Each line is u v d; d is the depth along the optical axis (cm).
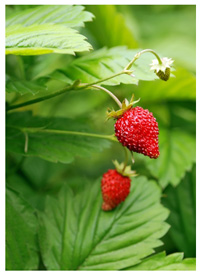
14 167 24
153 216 22
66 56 27
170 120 26
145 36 36
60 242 22
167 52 31
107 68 21
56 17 21
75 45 19
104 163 29
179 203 25
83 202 23
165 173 24
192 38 35
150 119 19
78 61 22
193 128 26
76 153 22
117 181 22
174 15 39
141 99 26
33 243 21
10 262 20
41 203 25
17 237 21
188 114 27
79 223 22
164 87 25
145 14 40
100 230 22
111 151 29
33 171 26
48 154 22
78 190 23
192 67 30
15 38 19
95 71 21
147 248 22
